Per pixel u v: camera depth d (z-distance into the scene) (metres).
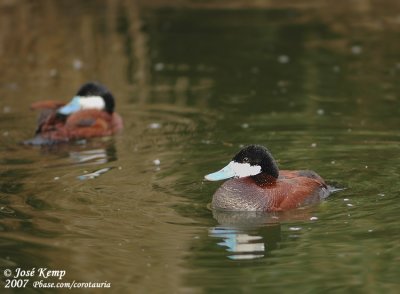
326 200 10.92
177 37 22.81
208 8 26.42
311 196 10.90
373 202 10.77
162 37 22.86
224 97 17.36
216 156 13.20
